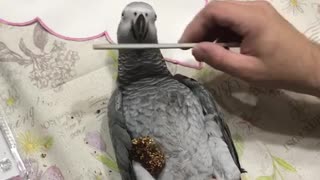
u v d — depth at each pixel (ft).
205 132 1.84
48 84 2.17
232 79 2.27
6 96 2.13
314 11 2.42
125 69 1.92
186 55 2.28
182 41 2.09
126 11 1.89
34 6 2.26
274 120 2.20
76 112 2.14
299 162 2.14
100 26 2.28
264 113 2.21
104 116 2.15
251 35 1.95
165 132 1.81
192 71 2.27
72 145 2.08
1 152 1.99
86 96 2.17
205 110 1.90
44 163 2.04
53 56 2.22
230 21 1.98
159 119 1.82
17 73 2.17
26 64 2.19
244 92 2.25
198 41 2.10
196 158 1.79
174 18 2.31
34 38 2.23
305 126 2.20
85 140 2.09
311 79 1.99
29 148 2.05
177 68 2.26
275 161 2.13
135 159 1.78
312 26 2.39
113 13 2.30
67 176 2.03
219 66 1.97
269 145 2.16
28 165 2.02
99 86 2.20
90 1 2.30
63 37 2.24
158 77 1.93
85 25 2.27
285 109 2.22
